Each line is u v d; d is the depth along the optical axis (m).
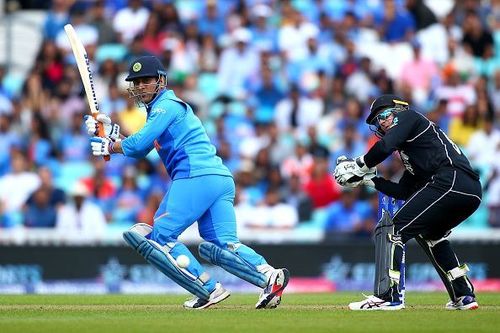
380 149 26.31
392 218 27.25
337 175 27.31
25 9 73.25
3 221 53.19
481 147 59.16
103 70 61.06
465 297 27.42
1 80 62.41
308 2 69.00
